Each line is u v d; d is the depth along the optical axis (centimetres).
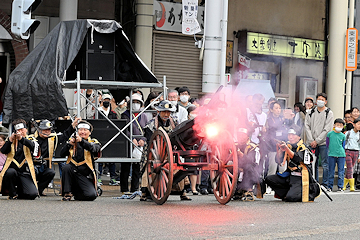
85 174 1884
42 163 1986
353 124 2745
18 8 1825
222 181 1803
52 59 2081
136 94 2406
